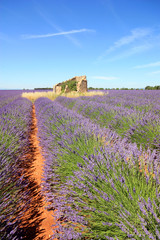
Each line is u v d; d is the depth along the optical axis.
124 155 1.84
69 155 2.20
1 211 1.46
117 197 1.30
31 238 1.40
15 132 3.56
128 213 1.12
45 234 1.44
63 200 1.68
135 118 3.66
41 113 6.50
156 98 9.03
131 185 1.37
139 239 1.01
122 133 3.34
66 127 3.28
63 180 1.97
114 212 1.22
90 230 1.22
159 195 1.22
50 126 3.77
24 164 2.91
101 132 2.85
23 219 1.63
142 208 1.08
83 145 2.36
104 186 1.44
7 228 1.29
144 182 1.45
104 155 1.89
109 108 5.23
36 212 1.72
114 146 2.18
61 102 11.51
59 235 1.27
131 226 1.05
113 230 1.16
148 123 3.05
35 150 3.66
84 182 1.65
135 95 12.09
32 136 4.87
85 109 6.27
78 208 1.41
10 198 1.67
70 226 1.34
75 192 1.55
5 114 5.32
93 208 1.26
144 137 2.86
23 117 5.38
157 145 2.53
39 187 2.16
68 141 2.55
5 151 2.49
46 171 2.23
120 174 1.48
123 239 1.09
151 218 1.07
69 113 4.91
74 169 1.93
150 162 1.71
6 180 1.85
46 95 17.81
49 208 1.77
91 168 1.64
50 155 2.57
